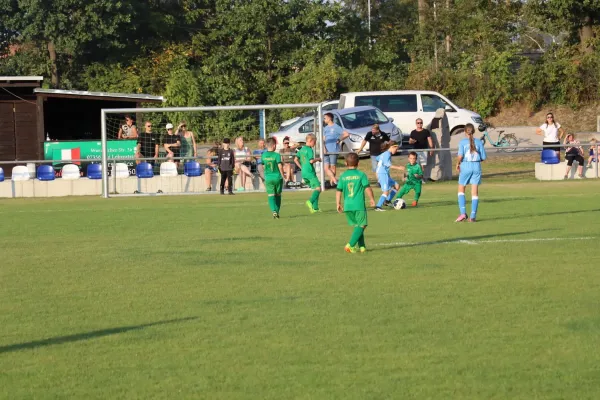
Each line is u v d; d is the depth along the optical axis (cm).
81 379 816
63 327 1014
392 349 886
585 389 756
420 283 1220
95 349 915
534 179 3195
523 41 6650
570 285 1181
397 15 7600
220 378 807
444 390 760
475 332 945
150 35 6775
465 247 1550
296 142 3559
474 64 6169
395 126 3759
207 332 972
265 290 1198
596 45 5600
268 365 843
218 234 1836
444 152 3178
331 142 2980
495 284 1198
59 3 6166
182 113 4059
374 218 2078
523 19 6556
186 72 6091
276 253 1533
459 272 1298
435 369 817
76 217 2302
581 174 3164
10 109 3625
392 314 1035
